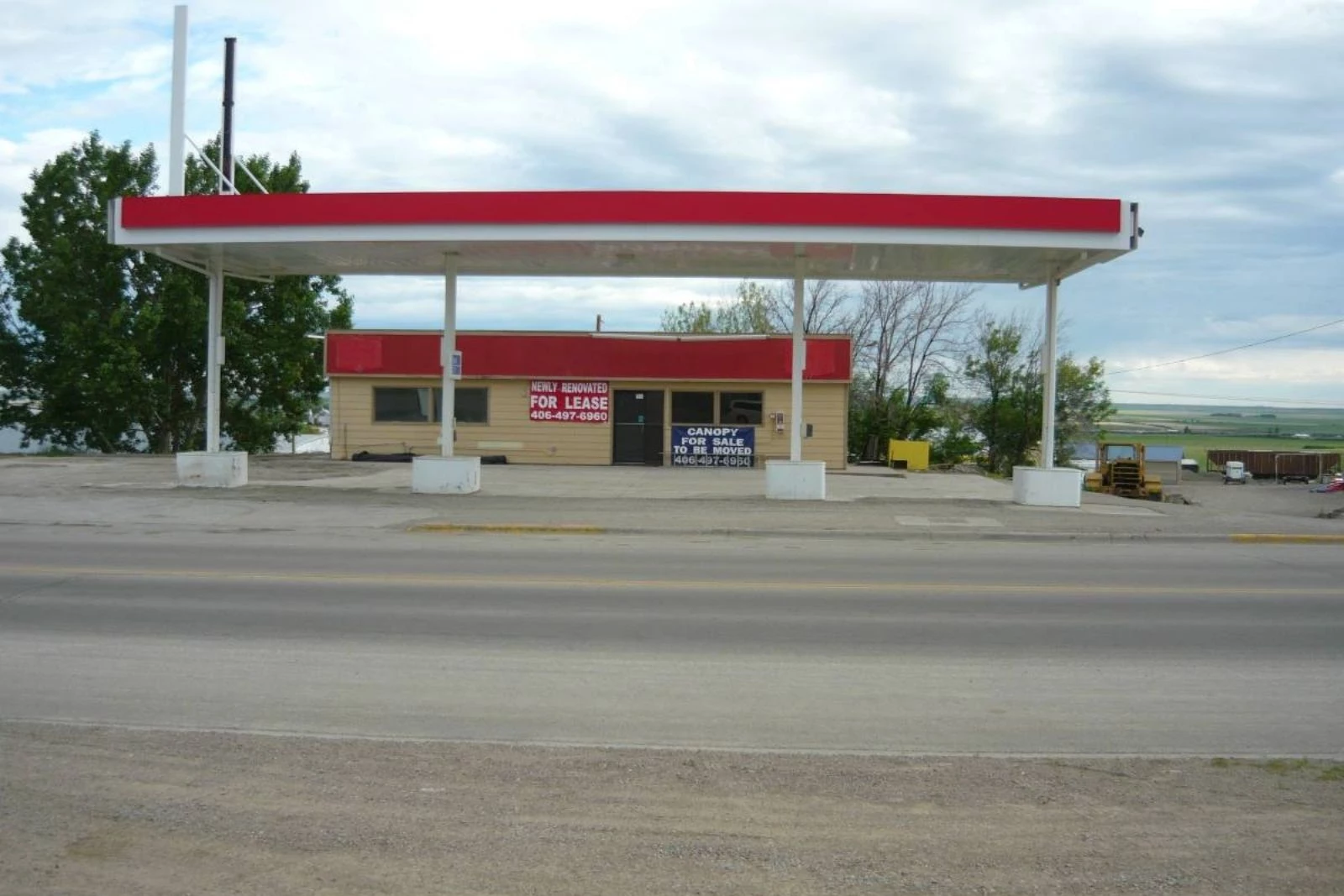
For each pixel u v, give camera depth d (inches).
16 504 780.6
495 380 1320.1
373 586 462.6
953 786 219.1
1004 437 2258.9
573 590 458.6
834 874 175.9
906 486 1069.1
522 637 362.0
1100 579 513.0
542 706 278.8
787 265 908.6
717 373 1299.2
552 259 890.1
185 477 875.4
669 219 764.6
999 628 387.5
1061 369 2249.0
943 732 260.4
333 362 1325.0
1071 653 347.9
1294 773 230.1
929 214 756.6
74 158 1566.2
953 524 724.0
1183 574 532.7
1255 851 187.6
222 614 395.5
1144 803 210.7
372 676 307.6
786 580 494.9
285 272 978.7
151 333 1499.8
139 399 1547.7
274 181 1630.2
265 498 820.6
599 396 1314.0
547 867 176.9
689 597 445.4
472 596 441.1
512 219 773.9
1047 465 850.1
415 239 782.5
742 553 603.2
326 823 194.2
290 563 529.7
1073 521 745.6
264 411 1696.6
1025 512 795.4
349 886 169.5
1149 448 2731.3
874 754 241.3
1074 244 756.6
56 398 1573.6
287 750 237.8
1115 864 181.6
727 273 946.7
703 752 241.1
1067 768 231.9
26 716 263.4
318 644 347.6
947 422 2091.5
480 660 328.5
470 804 204.8
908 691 298.5
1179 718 275.3
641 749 242.5
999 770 230.2
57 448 1638.8
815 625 389.7
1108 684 309.1
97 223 1546.5
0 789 209.8
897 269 913.5
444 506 789.9
